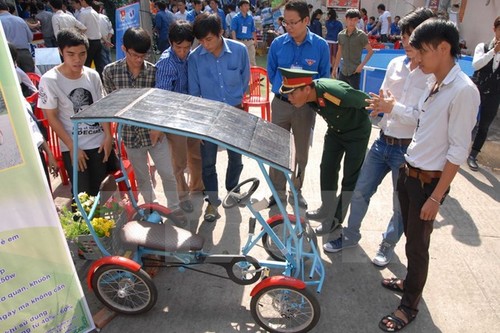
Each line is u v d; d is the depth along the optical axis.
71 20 7.31
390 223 3.00
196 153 3.61
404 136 2.64
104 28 8.08
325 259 3.15
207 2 11.24
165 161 3.33
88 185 3.25
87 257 2.69
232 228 2.98
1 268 1.95
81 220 2.64
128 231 2.59
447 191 2.12
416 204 2.22
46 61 5.76
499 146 5.30
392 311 2.67
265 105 5.24
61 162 4.08
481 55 4.32
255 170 4.54
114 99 2.30
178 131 1.95
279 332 2.41
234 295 2.78
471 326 2.54
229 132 2.07
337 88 2.61
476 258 3.15
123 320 2.57
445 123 1.99
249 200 2.38
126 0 11.48
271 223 2.76
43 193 2.02
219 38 3.16
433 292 2.82
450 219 3.67
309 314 2.42
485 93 4.36
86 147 3.10
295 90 2.62
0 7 6.05
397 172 2.76
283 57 3.46
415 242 2.31
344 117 2.73
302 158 3.67
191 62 3.32
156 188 3.78
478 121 4.59
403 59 2.67
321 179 3.34
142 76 3.13
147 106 2.15
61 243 2.13
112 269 2.41
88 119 2.03
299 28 3.24
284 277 2.30
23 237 1.99
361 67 6.18
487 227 3.55
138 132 3.14
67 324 2.24
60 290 2.17
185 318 2.59
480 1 10.48
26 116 1.91
